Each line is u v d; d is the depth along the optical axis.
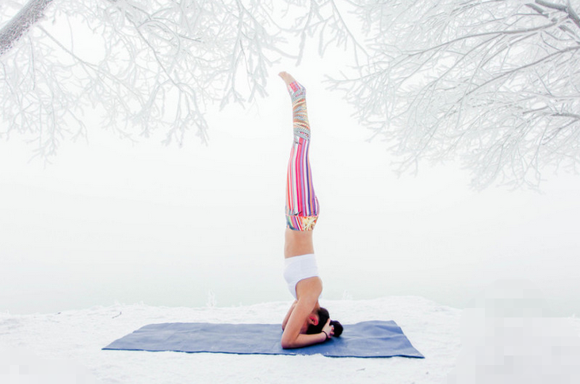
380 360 2.87
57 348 3.27
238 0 2.90
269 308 4.98
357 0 3.80
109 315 4.61
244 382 2.50
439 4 3.82
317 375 2.60
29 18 3.24
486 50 3.88
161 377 2.59
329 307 5.05
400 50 3.81
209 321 4.31
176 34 3.30
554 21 3.56
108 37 4.62
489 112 4.48
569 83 4.30
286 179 3.45
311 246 3.39
